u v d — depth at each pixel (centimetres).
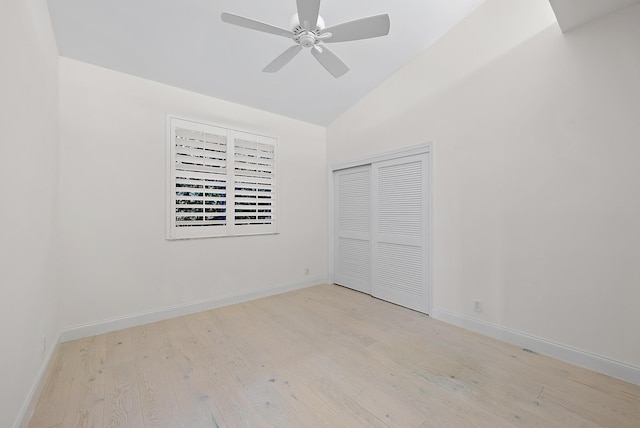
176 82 284
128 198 261
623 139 179
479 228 250
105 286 250
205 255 308
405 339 239
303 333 251
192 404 157
